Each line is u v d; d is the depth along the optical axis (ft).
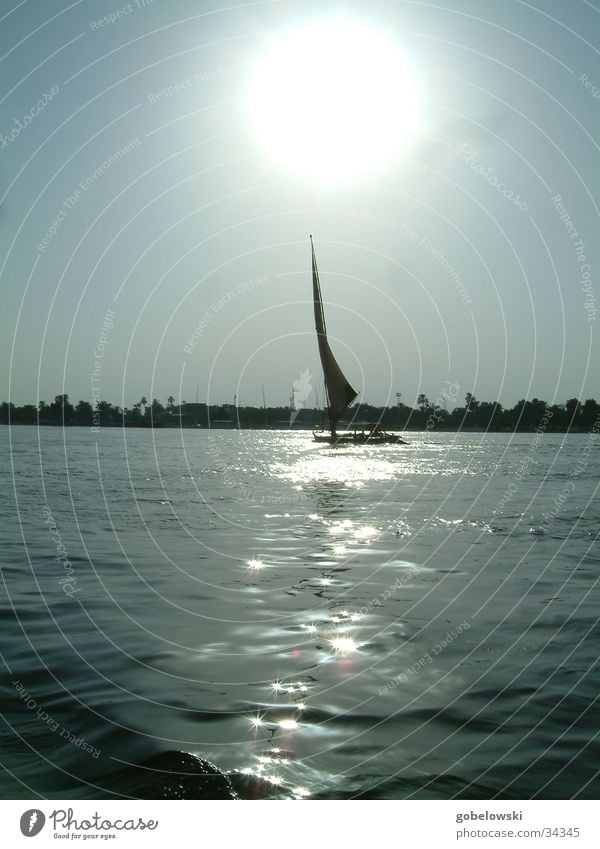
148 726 20.70
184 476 108.06
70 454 160.86
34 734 20.18
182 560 44.91
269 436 325.01
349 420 269.23
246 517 64.54
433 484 98.07
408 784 17.85
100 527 57.82
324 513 67.77
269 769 18.39
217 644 28.30
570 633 29.60
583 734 20.36
